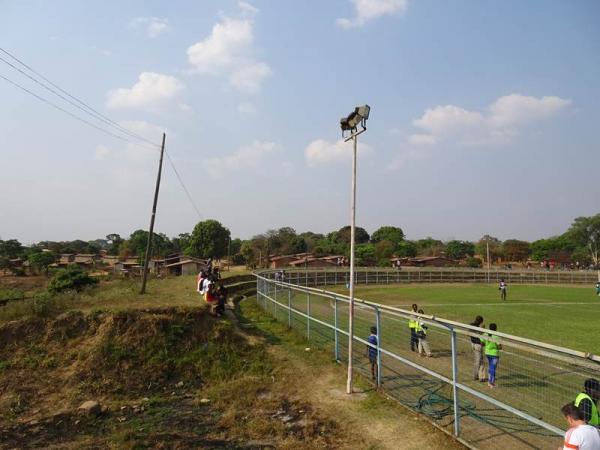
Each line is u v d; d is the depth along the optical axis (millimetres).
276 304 20516
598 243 95500
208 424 9406
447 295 39750
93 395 11344
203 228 81812
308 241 109625
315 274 51375
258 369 13180
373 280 56000
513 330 19562
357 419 8930
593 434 4602
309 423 8992
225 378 12852
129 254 88625
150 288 24391
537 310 27938
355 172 10945
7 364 12562
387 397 9914
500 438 7383
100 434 8961
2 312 14789
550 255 96500
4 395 11102
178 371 13102
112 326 14305
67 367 12727
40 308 14961
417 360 13102
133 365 12984
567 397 8992
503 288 35938
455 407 7570
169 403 10945
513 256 99812
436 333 17359
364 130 10508
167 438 8438
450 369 12031
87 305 16688
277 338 16297
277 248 99438
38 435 8938
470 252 109562
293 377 12195
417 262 81500
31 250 76375
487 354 10273
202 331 15086
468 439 7418
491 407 8859
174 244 108938
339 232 116688
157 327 14555
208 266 23453
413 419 8578
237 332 16094
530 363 11742
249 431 8789
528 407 8609
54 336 13977
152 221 22219
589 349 15414
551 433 7438
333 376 11898
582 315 25234
